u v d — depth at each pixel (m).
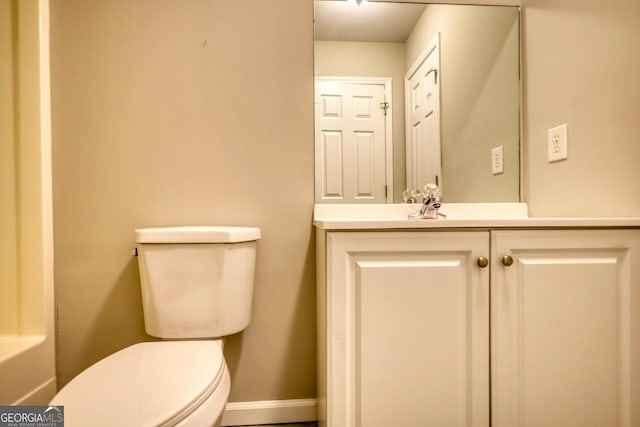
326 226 0.88
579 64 1.08
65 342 1.21
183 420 0.63
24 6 1.12
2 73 1.12
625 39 0.94
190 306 1.05
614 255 0.91
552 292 0.90
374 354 0.88
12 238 1.12
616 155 0.97
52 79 1.19
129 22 1.22
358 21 1.33
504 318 0.90
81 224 1.21
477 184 1.35
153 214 1.24
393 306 0.89
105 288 1.22
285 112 1.28
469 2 1.36
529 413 0.90
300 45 1.29
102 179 1.22
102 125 1.21
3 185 1.12
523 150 1.35
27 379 1.05
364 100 1.32
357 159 1.32
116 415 0.60
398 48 1.34
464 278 0.91
